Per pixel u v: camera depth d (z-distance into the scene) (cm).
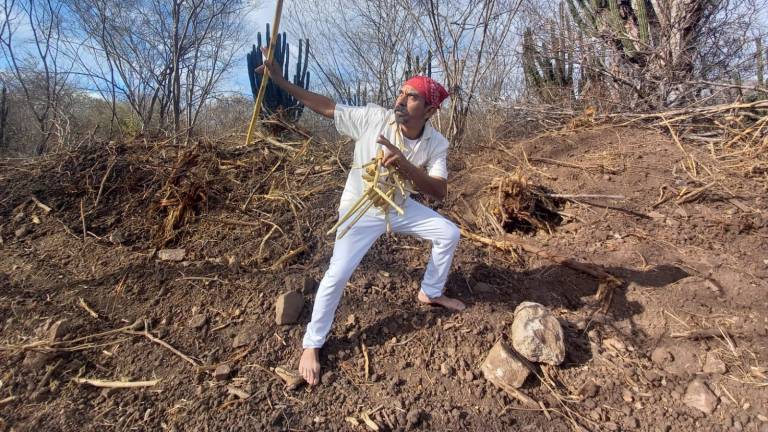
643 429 233
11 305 295
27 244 355
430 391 247
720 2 607
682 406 242
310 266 321
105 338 274
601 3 696
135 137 499
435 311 290
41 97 1004
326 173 432
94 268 328
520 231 382
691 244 340
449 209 407
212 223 366
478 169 470
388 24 805
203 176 414
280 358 260
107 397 242
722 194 381
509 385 249
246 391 241
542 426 233
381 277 312
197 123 1119
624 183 409
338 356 262
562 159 462
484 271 327
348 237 238
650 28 640
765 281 301
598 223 370
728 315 285
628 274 320
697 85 536
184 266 325
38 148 809
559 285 318
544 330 258
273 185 407
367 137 238
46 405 237
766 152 420
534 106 589
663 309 293
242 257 331
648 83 574
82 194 407
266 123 509
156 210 382
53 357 260
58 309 293
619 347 273
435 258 268
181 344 269
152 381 247
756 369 253
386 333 277
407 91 221
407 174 217
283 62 645
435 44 616
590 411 241
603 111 579
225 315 286
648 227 360
